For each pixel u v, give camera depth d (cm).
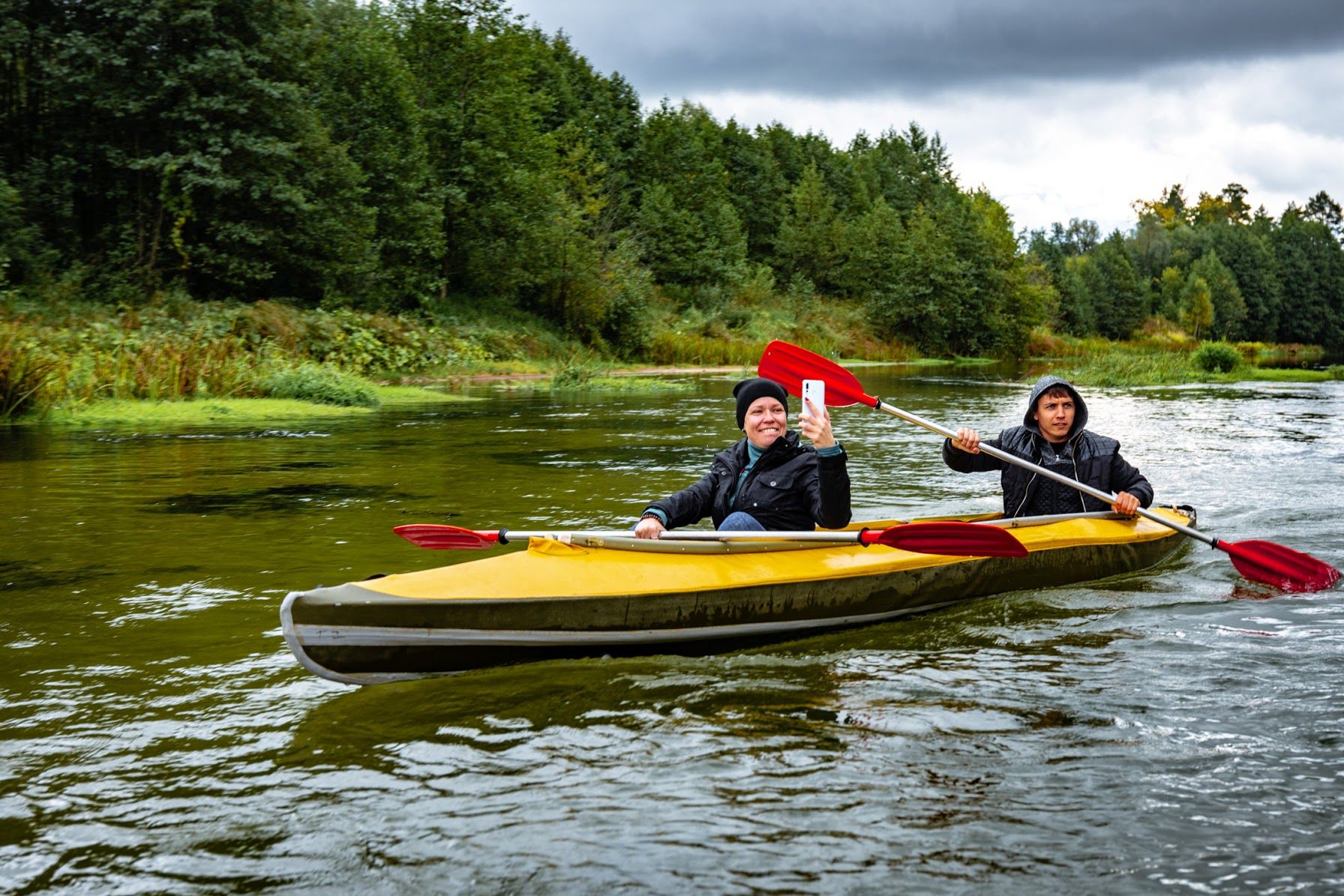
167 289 2406
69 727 307
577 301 3484
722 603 377
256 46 2567
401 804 257
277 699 330
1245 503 689
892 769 274
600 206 4003
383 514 658
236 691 337
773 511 420
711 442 1116
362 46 3017
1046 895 213
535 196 3381
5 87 2617
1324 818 245
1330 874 220
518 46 3788
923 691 336
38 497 724
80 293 2264
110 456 957
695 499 430
